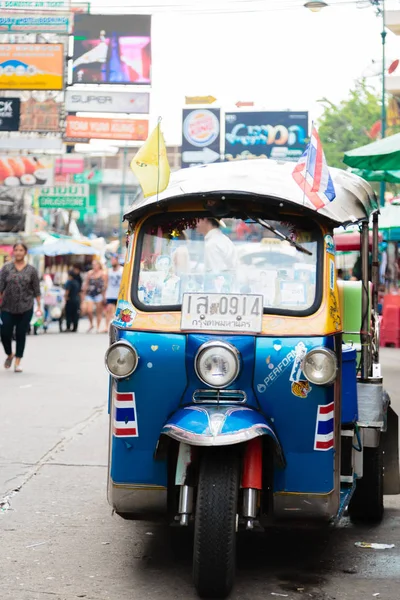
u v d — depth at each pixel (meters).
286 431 5.02
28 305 15.19
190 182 5.51
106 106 31.02
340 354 5.25
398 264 24.55
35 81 29.03
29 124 32.94
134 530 6.17
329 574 5.28
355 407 5.53
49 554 5.61
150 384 5.08
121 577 5.19
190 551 5.71
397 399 11.84
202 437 4.60
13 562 5.43
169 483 5.11
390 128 36.09
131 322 5.21
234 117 37.50
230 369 4.93
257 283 5.31
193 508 5.00
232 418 4.76
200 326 5.09
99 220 75.75
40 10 29.97
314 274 5.29
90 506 6.78
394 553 5.70
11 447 8.82
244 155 37.53
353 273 13.91
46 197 41.34
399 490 6.50
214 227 5.43
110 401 5.44
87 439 9.27
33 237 34.47
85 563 5.44
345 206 5.60
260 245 5.39
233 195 5.28
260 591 4.96
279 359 5.01
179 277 5.38
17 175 35.72
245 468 4.89
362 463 5.93
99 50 31.56
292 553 5.69
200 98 36.38
